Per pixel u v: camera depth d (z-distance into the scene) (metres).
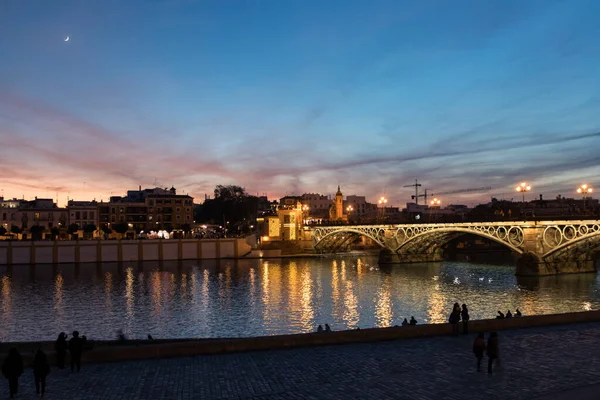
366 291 96.94
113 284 112.69
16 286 110.19
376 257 186.00
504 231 123.88
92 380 25.83
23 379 26.31
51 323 72.50
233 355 30.72
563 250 106.62
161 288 105.94
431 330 35.69
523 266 110.56
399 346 32.47
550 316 38.94
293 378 25.52
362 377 25.44
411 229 147.38
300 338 32.72
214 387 24.27
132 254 171.00
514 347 31.17
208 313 78.19
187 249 177.75
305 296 92.44
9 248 159.00
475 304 80.44
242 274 131.00
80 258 164.75
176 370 27.44
